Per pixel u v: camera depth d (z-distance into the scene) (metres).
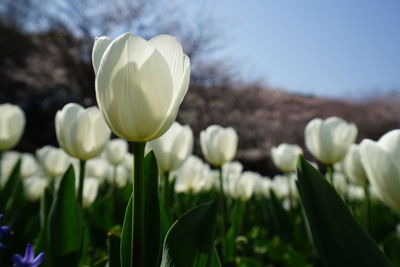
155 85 0.46
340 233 0.44
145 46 0.46
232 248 0.80
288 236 1.01
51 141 6.36
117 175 1.36
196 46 6.75
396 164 0.54
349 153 0.85
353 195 1.62
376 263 0.42
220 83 6.92
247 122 6.51
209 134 0.95
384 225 1.08
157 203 0.54
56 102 6.43
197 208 0.50
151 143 0.79
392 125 7.23
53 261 0.63
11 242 0.76
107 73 0.46
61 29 6.31
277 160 1.22
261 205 1.44
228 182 1.16
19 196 1.08
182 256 0.47
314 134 0.88
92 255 0.91
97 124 0.72
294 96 8.17
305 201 0.47
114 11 6.40
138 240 0.48
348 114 7.36
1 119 0.92
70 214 0.64
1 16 6.38
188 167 1.08
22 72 6.24
